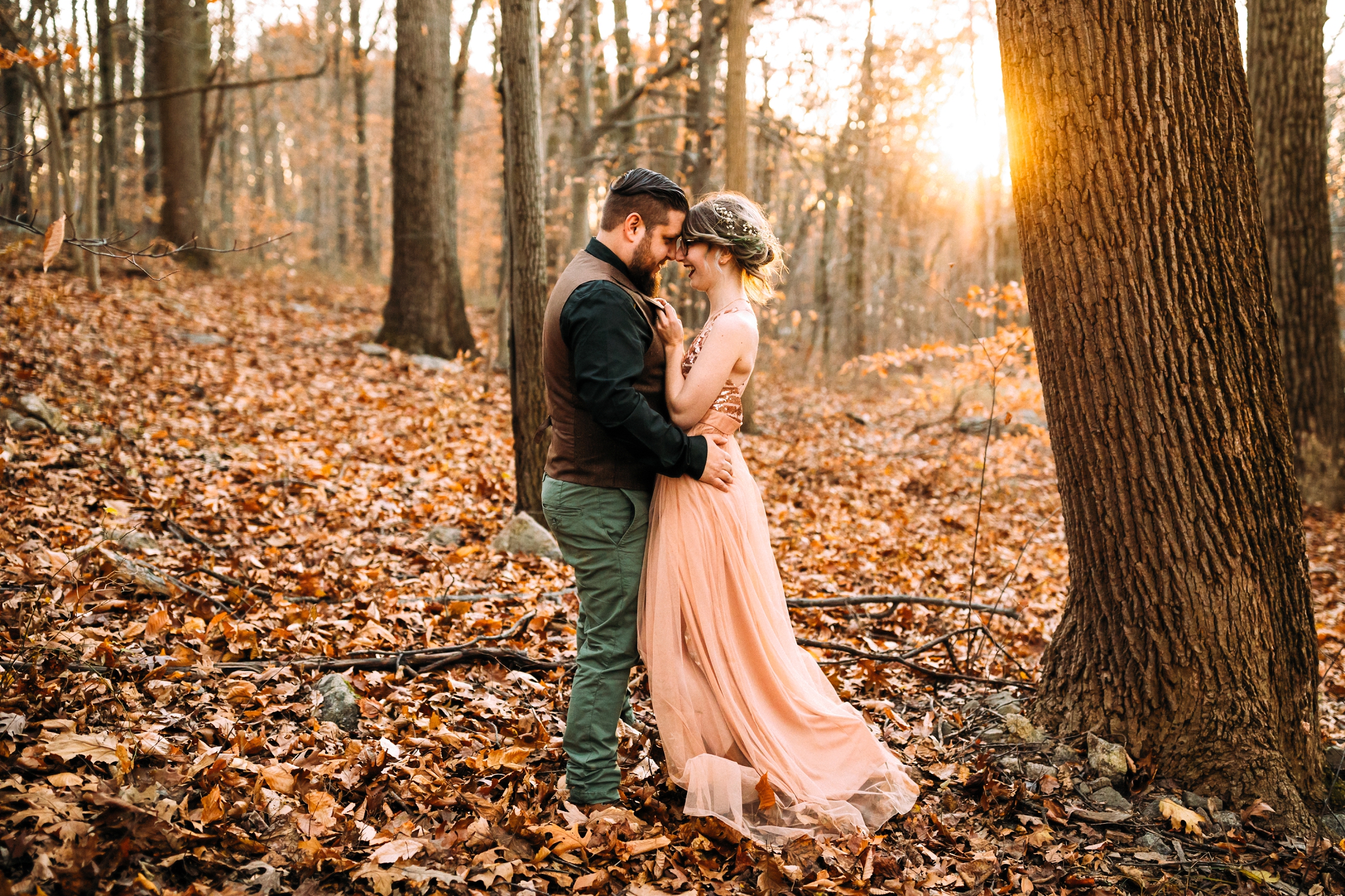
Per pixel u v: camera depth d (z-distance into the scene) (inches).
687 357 104.9
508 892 80.7
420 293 443.8
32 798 74.6
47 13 400.5
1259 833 97.0
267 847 80.3
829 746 102.4
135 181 667.4
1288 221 313.7
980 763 109.4
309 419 288.0
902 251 695.1
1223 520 103.0
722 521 101.1
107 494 178.4
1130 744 106.8
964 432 420.8
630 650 100.3
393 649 134.1
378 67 1075.3
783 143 483.5
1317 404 320.2
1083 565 112.5
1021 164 109.3
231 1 700.7
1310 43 305.0
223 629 125.7
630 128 558.3
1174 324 102.3
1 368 243.1
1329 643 185.3
